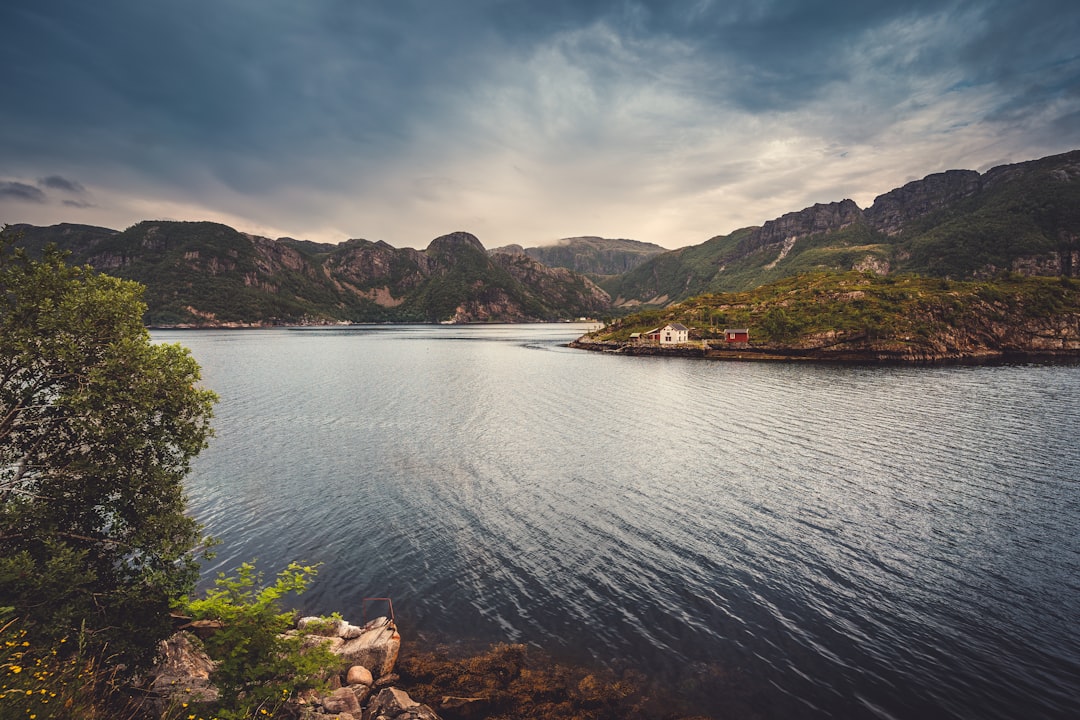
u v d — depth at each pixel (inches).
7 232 649.6
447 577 1080.8
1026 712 706.8
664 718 706.2
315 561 1147.9
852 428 2346.2
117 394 654.5
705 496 1519.4
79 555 594.2
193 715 540.1
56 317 639.1
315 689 669.3
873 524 1305.4
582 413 2817.4
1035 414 2576.3
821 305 7165.4
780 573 1079.6
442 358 6515.8
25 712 430.3
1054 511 1364.4
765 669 799.7
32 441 652.1
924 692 747.4
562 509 1435.8
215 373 4761.3
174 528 698.2
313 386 3905.0
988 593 992.9
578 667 810.8
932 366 5083.7
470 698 740.0
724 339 6998.0
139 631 634.8
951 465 1761.8
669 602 983.0
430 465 1847.9
